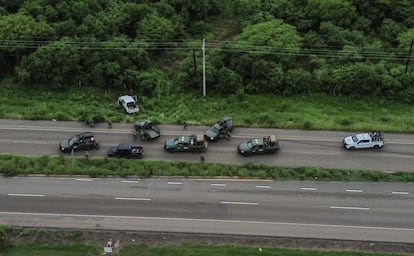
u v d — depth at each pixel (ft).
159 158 235.81
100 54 284.82
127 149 233.14
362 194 216.74
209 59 287.48
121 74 279.49
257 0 326.03
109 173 225.56
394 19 321.11
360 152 239.71
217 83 277.23
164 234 200.23
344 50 290.35
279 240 197.67
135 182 222.89
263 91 278.67
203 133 250.78
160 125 256.93
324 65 285.43
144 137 244.83
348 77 274.57
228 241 197.47
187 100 273.75
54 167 228.02
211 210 209.87
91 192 218.18
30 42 288.30
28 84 282.36
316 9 315.37
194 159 235.40
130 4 316.81
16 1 319.47
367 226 203.00
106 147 242.37
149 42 296.30
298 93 279.28
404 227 202.59
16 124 256.73
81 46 287.07
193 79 278.87
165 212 209.26
